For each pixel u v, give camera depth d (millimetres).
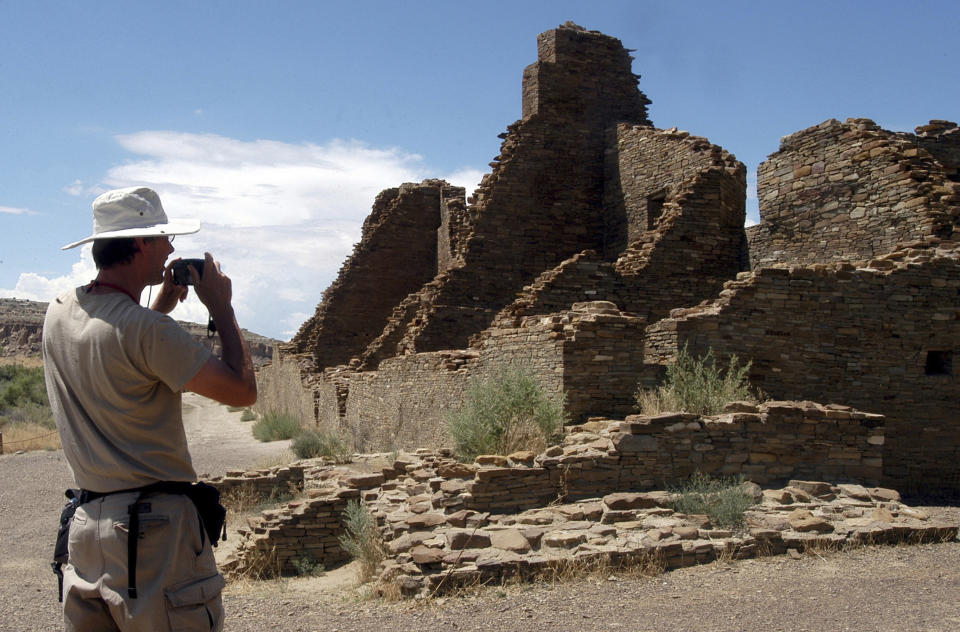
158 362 3123
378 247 34312
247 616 7348
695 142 21688
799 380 14008
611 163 25422
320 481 13500
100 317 3180
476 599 7027
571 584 7297
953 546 8602
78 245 3363
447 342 22688
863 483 10352
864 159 16766
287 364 37594
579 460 9492
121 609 3090
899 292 14508
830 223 17469
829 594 6812
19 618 7855
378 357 27094
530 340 13289
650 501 9023
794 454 10258
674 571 7684
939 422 14461
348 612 7113
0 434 25266
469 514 8656
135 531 3109
